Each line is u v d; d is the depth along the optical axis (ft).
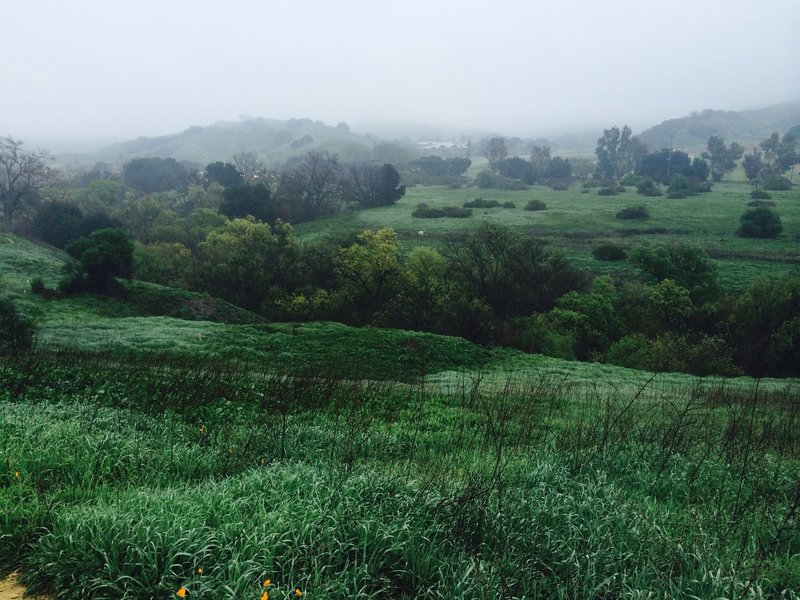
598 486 22.54
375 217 396.78
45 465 20.97
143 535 14.99
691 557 16.44
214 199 388.16
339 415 39.73
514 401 46.98
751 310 158.20
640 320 168.35
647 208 436.76
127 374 47.32
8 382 40.45
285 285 193.36
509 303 180.14
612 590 14.60
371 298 181.98
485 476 21.49
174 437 28.78
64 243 262.47
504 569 14.82
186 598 13.38
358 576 14.44
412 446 30.09
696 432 34.42
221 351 98.99
